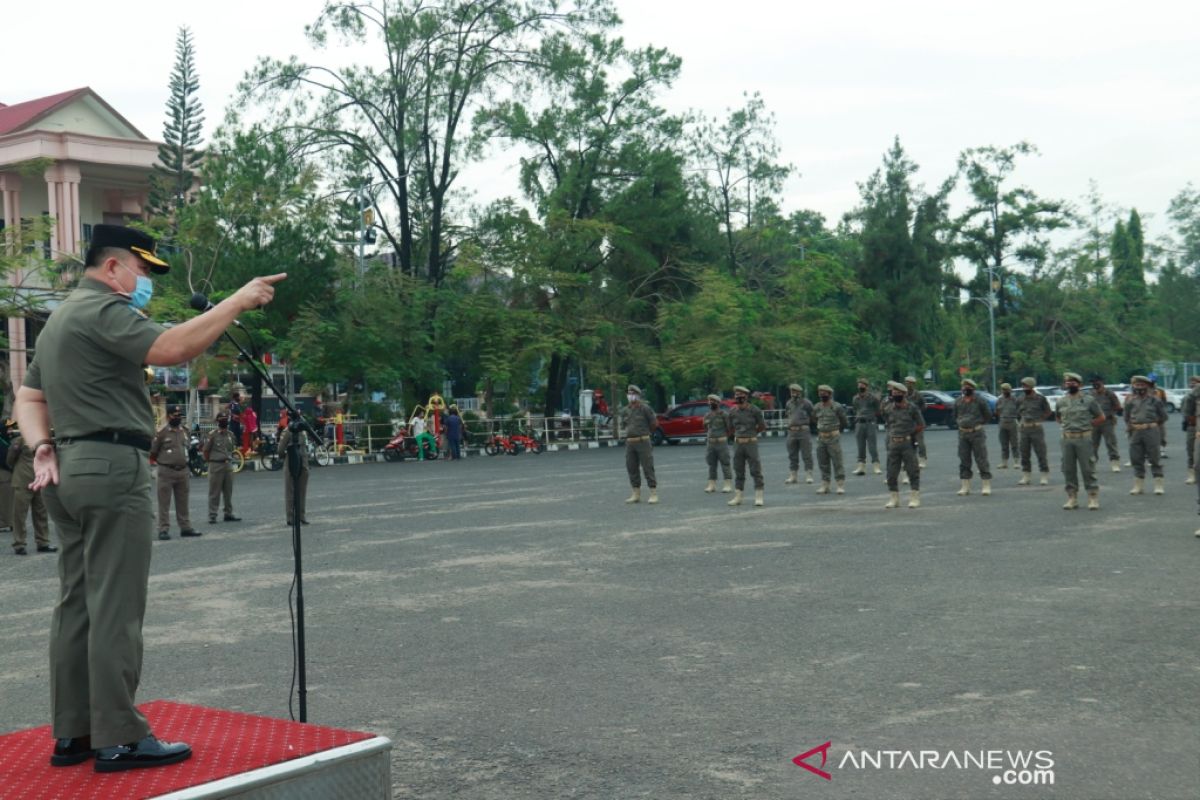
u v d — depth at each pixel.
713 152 53.84
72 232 46.41
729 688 6.38
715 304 48.69
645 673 6.80
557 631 8.17
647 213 47.78
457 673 6.94
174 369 42.66
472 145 42.97
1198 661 6.71
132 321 3.70
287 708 6.19
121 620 3.58
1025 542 12.55
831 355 57.31
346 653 7.62
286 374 43.50
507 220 44.41
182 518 15.88
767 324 53.03
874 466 24.86
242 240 39.53
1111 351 72.00
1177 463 25.00
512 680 6.73
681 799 4.61
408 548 13.43
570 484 23.98
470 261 44.34
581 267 47.34
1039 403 20.73
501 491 22.41
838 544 12.79
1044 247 73.44
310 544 14.15
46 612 9.88
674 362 48.41
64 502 3.64
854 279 63.91
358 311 40.12
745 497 19.75
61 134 46.09
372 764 3.51
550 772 5.01
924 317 64.50
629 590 9.92
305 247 40.50
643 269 48.91
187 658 7.60
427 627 8.47
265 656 7.59
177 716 4.02
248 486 26.92
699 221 52.19
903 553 11.88
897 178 65.12
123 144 47.88
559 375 50.06
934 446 35.69
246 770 3.25
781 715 5.80
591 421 48.94
